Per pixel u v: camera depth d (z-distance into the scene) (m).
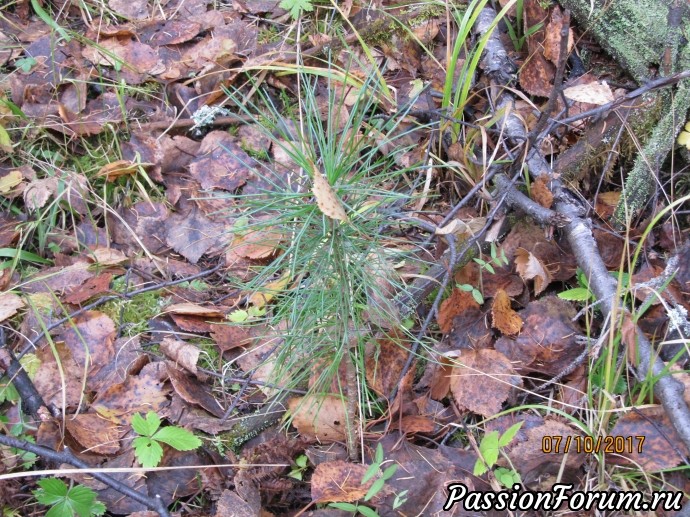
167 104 0.88
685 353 0.66
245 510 0.60
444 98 0.78
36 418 0.66
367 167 0.59
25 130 0.83
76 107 0.86
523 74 0.82
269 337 0.71
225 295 0.76
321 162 0.60
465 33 0.74
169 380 0.69
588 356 0.66
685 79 0.71
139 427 0.62
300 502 0.63
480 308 0.71
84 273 0.76
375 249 0.61
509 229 0.74
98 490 0.62
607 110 0.71
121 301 0.74
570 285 0.73
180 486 0.63
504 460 0.62
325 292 0.60
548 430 0.62
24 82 0.87
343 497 0.60
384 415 0.66
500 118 0.78
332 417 0.65
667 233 0.74
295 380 0.64
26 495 0.62
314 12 0.93
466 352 0.67
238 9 0.95
